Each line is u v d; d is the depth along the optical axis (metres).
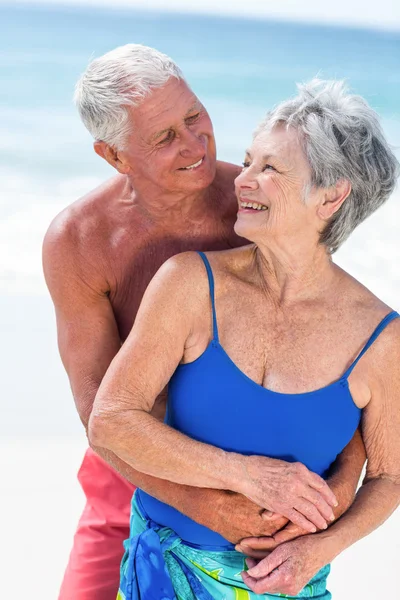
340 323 2.52
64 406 6.10
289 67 18.52
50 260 2.93
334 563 4.40
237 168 3.07
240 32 20.16
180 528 2.55
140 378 2.45
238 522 2.48
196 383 2.47
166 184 2.76
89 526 3.31
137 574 2.49
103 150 2.82
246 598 2.47
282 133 2.42
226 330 2.50
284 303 2.53
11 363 6.82
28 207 11.34
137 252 2.95
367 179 2.45
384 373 2.50
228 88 16.55
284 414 2.44
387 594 4.14
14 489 4.95
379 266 9.45
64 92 15.09
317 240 2.50
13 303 8.23
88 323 2.94
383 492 2.61
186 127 2.71
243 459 2.42
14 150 12.44
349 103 2.43
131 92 2.64
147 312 2.47
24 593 4.03
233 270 2.57
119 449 2.46
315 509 2.42
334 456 2.54
